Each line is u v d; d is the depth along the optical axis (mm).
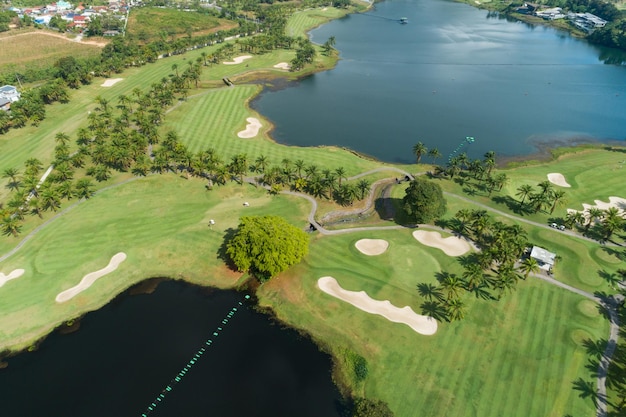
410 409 73938
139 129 169625
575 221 116875
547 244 113000
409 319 90812
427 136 180500
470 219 113188
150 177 141000
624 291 97875
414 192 113188
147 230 116688
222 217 122312
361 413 70062
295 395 77250
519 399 75062
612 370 80062
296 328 90375
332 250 110500
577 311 92562
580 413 72875
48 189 125062
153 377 80312
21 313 93125
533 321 89938
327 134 180375
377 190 137500
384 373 80250
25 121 175375
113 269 104625
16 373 81125
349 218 125062
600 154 164250
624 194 134750
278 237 97750
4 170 143000
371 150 167625
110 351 85312
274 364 82875
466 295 95875
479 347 84500
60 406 75312
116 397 76812
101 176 138375
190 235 115125
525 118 199750
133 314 93688
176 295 98688
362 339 86875
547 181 131875
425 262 106188
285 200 130250
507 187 138250
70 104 194625
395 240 114312
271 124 187875
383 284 99938
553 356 82625
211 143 164375
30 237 114125
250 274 103750
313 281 100875
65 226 117750
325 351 85375
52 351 85375
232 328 90562
